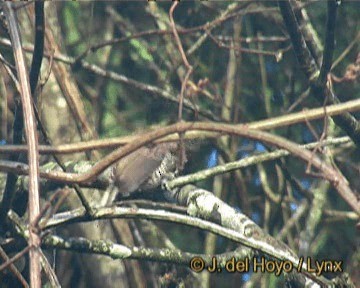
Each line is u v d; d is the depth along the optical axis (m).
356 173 14.05
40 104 9.45
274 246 9.09
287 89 14.58
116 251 9.45
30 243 6.28
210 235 13.27
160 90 12.87
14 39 7.44
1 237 9.53
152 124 13.39
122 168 8.25
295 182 12.95
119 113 13.78
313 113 8.09
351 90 13.88
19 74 7.23
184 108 13.17
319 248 13.43
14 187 9.17
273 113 14.55
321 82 9.93
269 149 10.33
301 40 9.93
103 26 14.59
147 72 14.58
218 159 13.86
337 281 8.91
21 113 8.97
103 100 13.98
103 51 14.29
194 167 13.33
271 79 14.70
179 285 9.94
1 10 8.59
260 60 14.36
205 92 12.55
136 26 15.07
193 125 7.07
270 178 14.59
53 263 10.33
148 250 9.50
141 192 9.37
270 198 13.78
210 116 13.16
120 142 7.86
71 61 11.66
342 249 13.77
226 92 14.11
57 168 10.28
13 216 9.48
